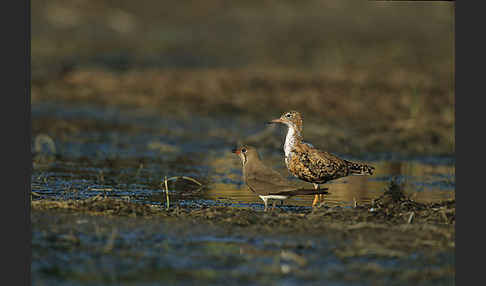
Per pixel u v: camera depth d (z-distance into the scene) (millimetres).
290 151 13461
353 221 11422
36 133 21734
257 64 34656
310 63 34531
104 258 9594
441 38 38344
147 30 43344
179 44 40188
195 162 18406
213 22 44938
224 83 29797
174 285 8695
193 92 28812
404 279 9000
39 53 36688
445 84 27875
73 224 11023
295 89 28078
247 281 8852
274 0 47094
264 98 27062
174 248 10047
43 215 11398
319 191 12109
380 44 36969
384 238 10555
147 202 13289
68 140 21031
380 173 16984
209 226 11141
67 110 26281
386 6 43688
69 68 33812
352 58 34312
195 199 13727
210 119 25078
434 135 21141
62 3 44281
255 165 12602
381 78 29297
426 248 10148
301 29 41531
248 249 10055
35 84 30453
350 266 9406
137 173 16438
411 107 24375
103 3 45500
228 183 15625
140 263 9430
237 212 11906
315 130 21781
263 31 42031
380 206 12289
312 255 9820
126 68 34188
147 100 27828
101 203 12016
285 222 11320
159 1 46656
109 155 18969
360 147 20203
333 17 43719
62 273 9047
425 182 15812
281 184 12258
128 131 22969
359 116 24016
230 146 21047
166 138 22000
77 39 40531
